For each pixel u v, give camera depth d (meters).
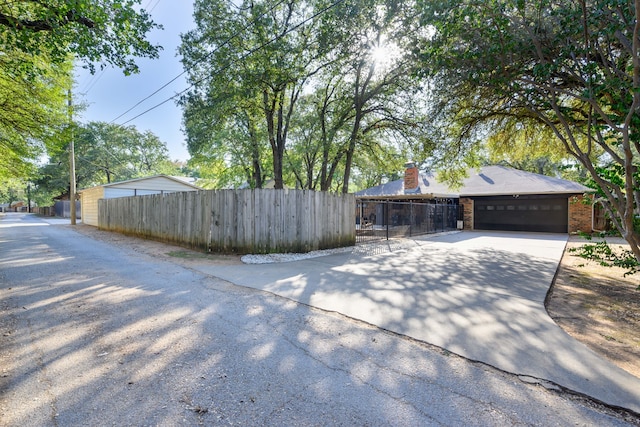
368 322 3.65
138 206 12.41
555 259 7.98
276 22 10.92
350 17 9.49
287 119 13.05
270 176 19.83
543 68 4.07
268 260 7.54
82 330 3.37
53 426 1.88
